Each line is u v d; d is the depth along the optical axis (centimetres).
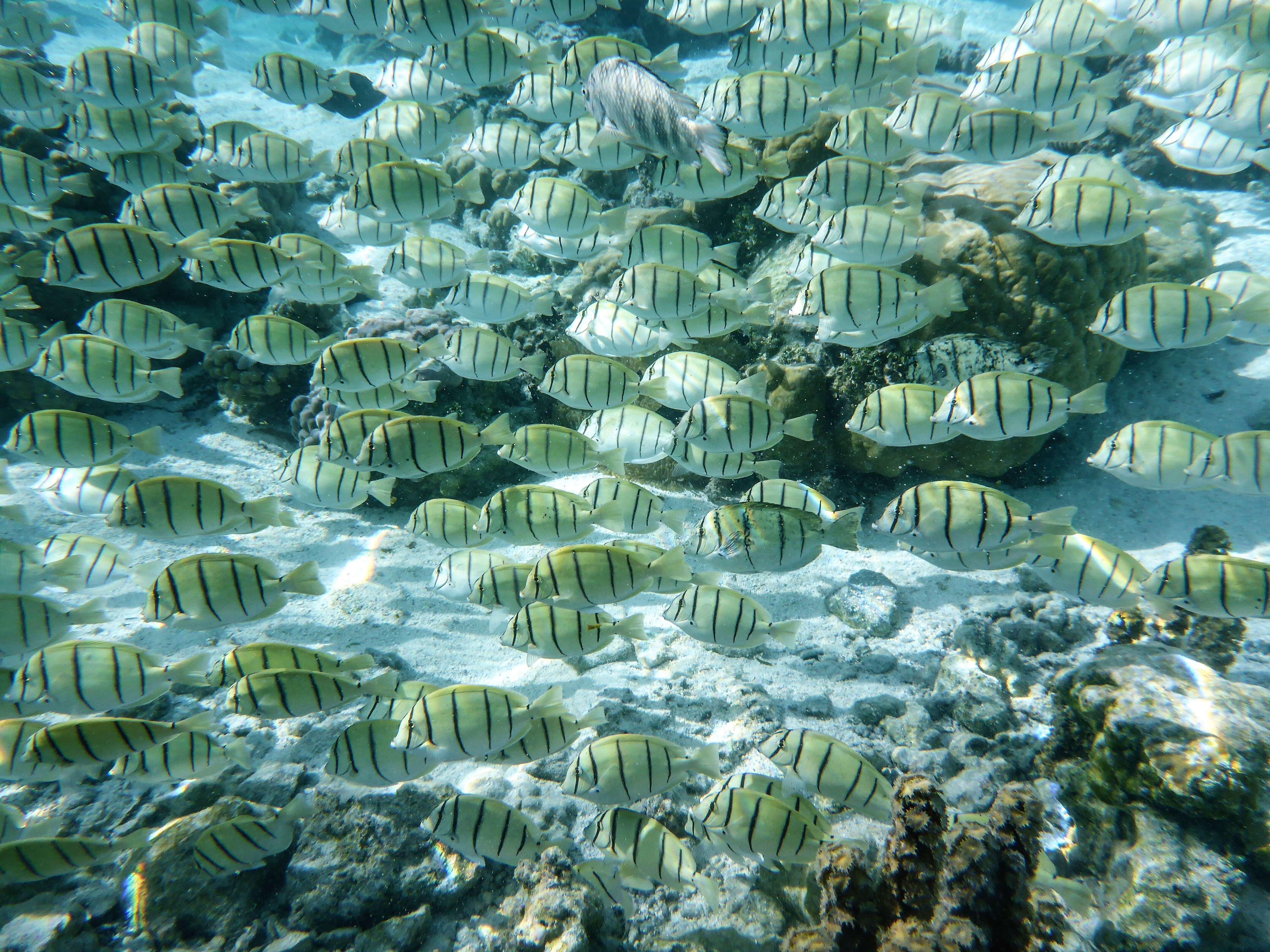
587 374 97
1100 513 109
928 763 79
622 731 84
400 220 112
